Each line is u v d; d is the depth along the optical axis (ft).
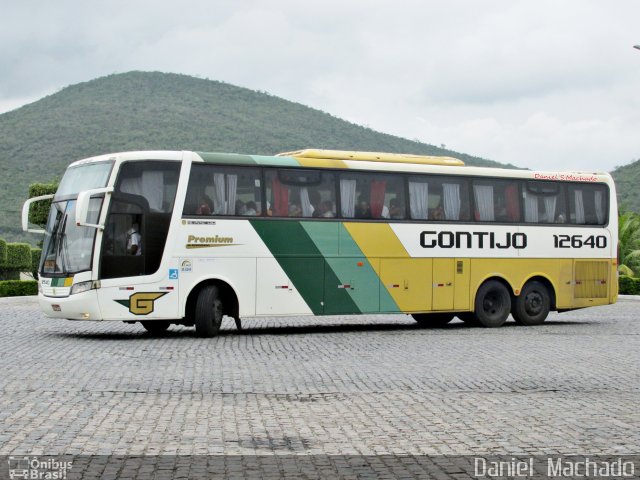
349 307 77.56
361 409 39.91
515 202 86.48
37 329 80.79
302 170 76.28
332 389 45.60
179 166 71.51
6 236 384.88
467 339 72.79
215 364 55.11
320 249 76.43
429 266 81.51
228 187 73.15
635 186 370.53
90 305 68.69
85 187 71.31
